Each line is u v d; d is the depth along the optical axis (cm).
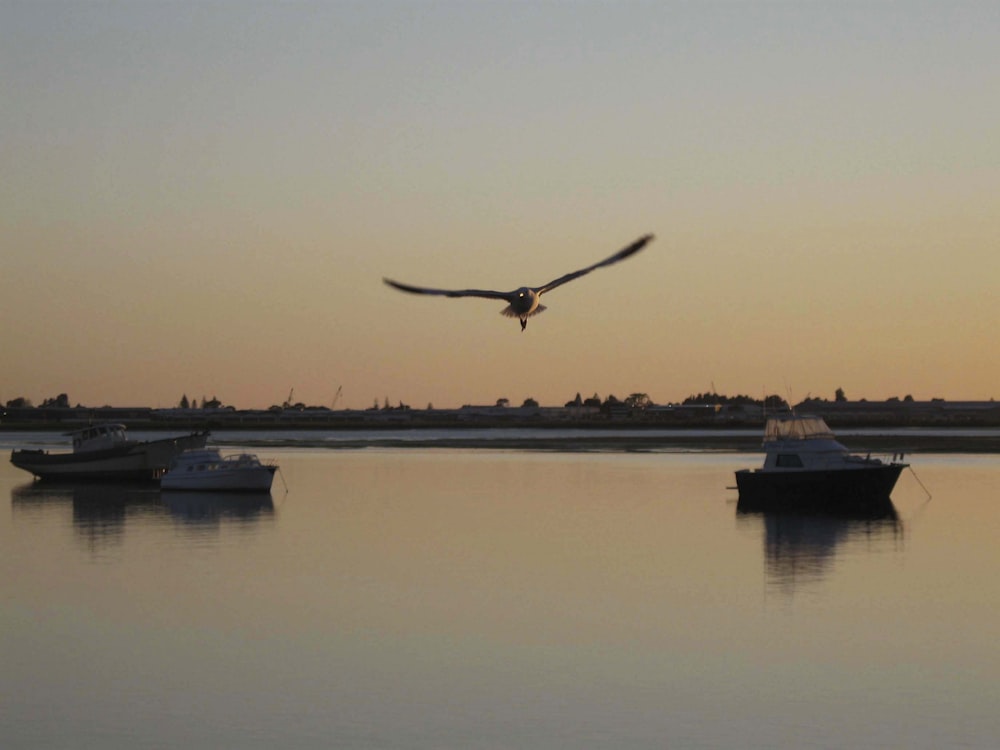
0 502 8144
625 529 6425
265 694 3177
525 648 3644
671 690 3197
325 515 7169
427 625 3953
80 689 3234
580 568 5066
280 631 3878
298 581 4759
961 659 3500
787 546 5725
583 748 2756
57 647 3691
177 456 9212
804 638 3753
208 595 4475
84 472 10100
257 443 19488
